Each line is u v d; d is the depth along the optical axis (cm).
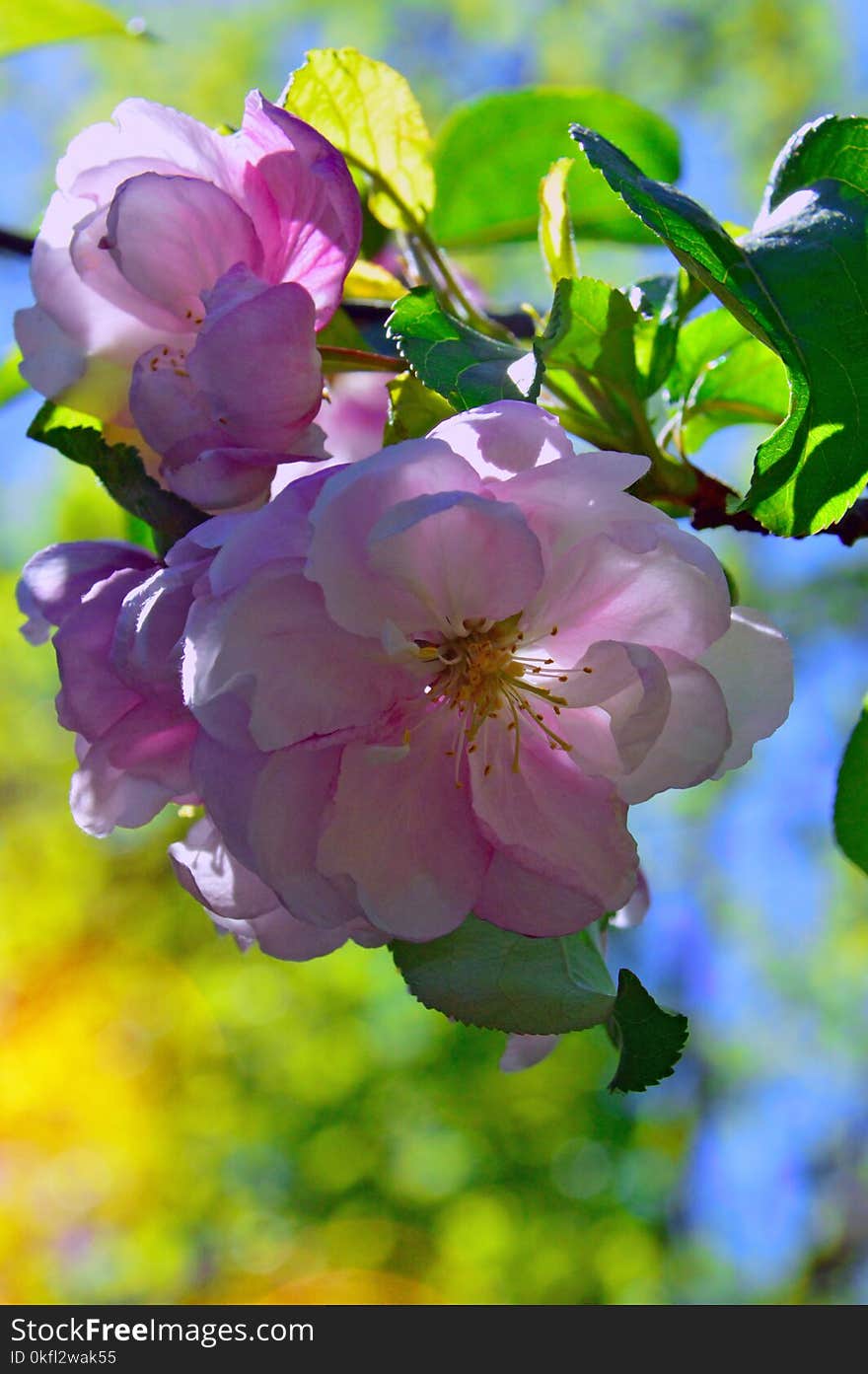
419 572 25
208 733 25
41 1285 109
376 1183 108
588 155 26
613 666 25
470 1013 26
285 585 25
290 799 26
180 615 25
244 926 27
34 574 28
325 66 29
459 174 36
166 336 27
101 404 28
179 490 26
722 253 26
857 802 30
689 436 31
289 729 25
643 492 29
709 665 26
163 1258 111
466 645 26
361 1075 110
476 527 25
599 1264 108
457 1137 109
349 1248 109
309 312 26
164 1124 114
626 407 29
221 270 27
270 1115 112
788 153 27
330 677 26
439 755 26
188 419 26
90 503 91
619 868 26
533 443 25
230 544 25
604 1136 109
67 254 27
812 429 25
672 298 29
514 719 26
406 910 26
